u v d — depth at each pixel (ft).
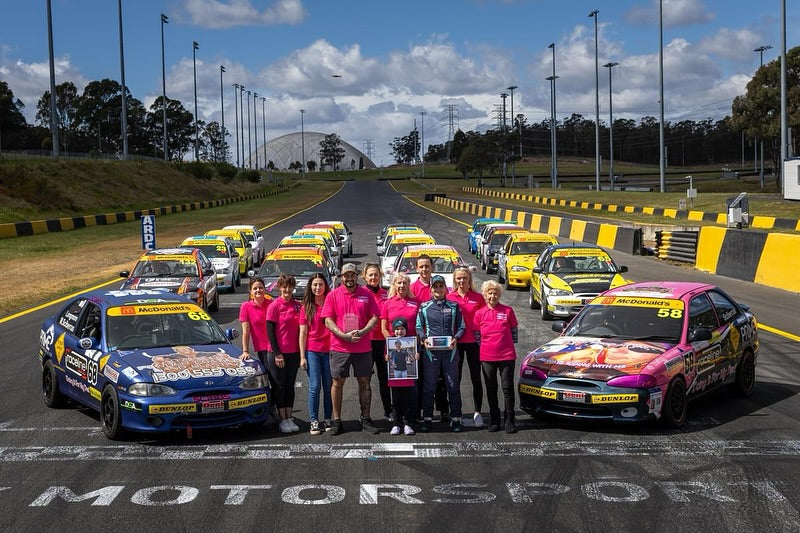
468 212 226.17
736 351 34.01
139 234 155.12
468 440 28.71
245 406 28.96
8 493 23.47
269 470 25.44
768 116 274.57
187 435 29.32
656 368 29.22
